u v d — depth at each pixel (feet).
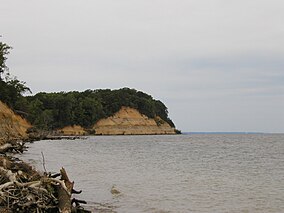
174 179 76.02
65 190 39.24
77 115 460.96
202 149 200.95
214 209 47.09
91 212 43.04
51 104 442.09
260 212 45.60
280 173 89.04
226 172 90.74
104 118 495.82
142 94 582.35
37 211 36.29
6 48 268.82
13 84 288.71
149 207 47.67
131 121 516.32
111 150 186.70
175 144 264.31
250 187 65.67
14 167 48.98
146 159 132.57
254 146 236.84
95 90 549.13
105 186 64.39
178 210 46.26
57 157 128.16
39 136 295.69
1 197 36.01
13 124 236.02
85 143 260.62
